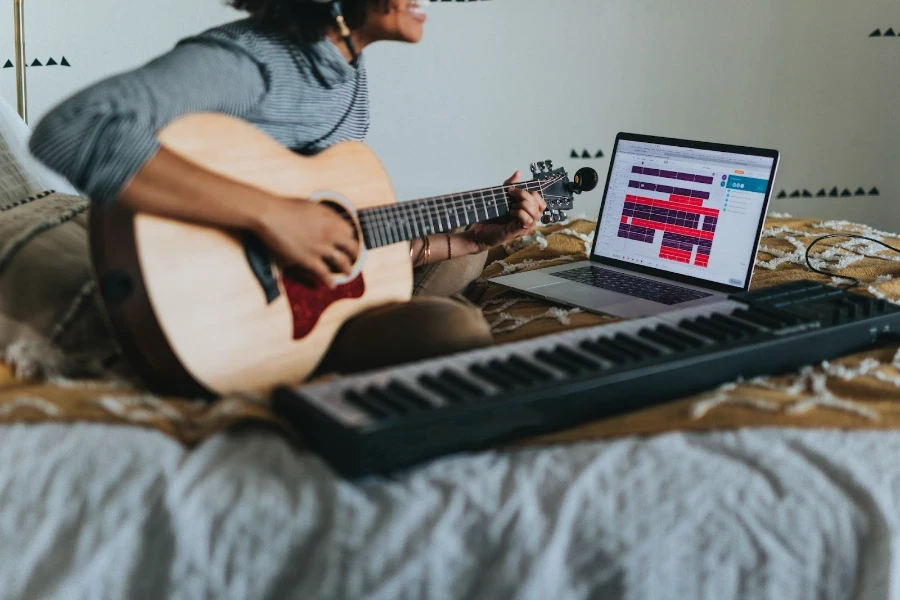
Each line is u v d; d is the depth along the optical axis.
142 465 0.88
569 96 2.92
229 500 0.85
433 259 1.59
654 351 1.04
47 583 0.84
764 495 0.89
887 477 0.92
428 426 0.86
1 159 1.53
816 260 1.67
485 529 0.85
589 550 0.85
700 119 2.99
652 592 0.84
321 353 1.17
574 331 1.13
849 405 1.02
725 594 0.85
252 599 0.83
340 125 1.34
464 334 1.15
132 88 1.01
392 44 2.78
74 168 0.97
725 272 1.51
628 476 0.90
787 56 2.96
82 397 0.99
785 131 3.03
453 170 2.94
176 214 1.02
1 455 0.89
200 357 1.03
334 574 0.82
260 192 1.07
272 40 1.20
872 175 3.11
